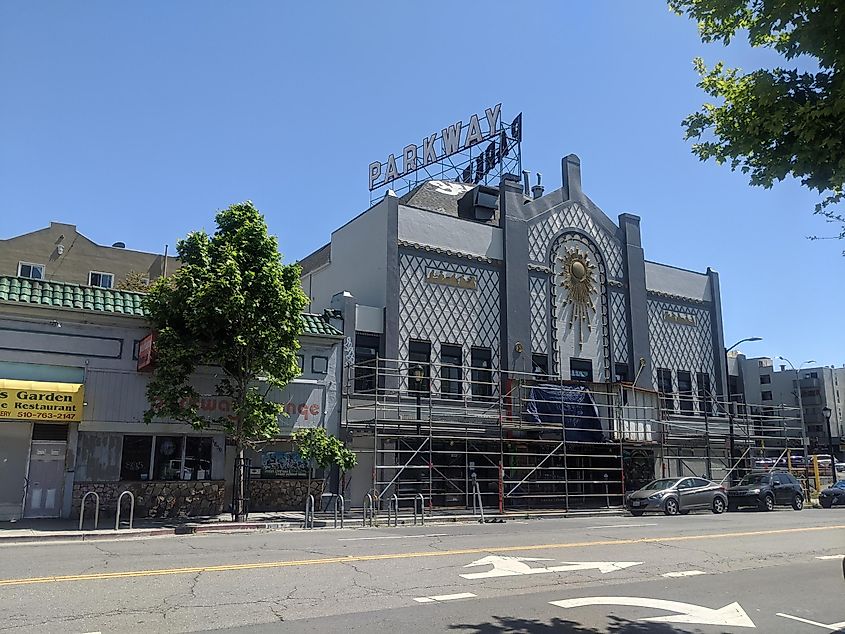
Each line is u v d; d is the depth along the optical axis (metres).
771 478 29.00
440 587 9.56
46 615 7.47
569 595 9.30
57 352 19.19
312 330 23.14
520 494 26.42
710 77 8.35
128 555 12.01
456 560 11.84
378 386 24.73
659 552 13.52
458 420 25.62
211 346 19.14
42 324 19.14
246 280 18.84
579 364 30.16
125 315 19.91
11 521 18.03
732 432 32.62
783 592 9.92
